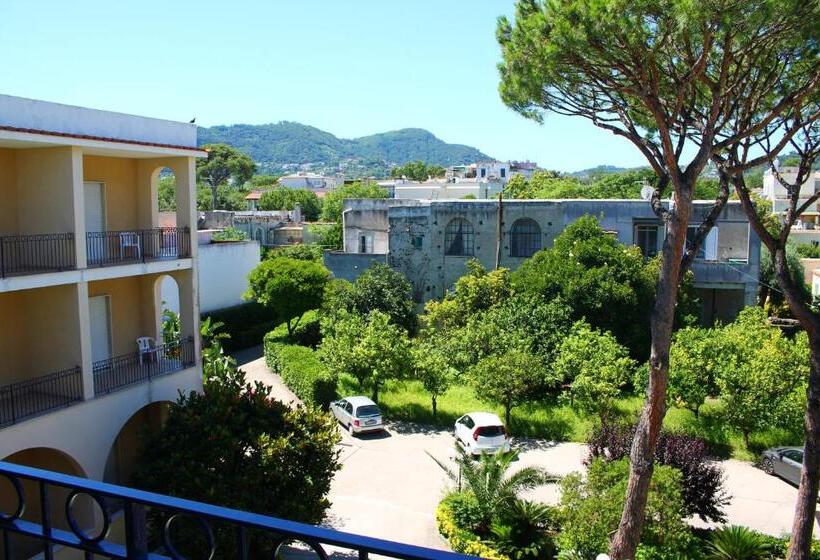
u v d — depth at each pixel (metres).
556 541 14.28
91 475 13.10
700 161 11.41
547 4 11.20
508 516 14.72
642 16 10.26
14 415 11.87
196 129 16.66
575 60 11.48
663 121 11.26
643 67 11.11
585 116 12.84
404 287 32.50
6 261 13.27
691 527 14.41
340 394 25.56
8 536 3.06
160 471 11.83
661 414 11.66
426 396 25.03
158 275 16.23
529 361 22.33
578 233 27.92
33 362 13.45
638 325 25.89
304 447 12.83
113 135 14.35
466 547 14.29
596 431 17.97
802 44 11.17
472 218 34.31
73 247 12.88
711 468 15.05
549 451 21.05
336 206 75.06
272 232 58.78
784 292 13.23
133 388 14.09
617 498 13.06
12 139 11.67
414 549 2.16
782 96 13.16
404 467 19.92
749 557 13.32
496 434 20.47
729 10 9.52
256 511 11.55
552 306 25.77
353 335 24.78
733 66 12.96
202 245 34.16
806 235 54.22
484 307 29.58
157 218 16.30
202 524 2.49
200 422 12.45
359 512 16.84
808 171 13.58
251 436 12.43
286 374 27.38
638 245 31.83
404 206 35.09
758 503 17.52
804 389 19.66
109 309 15.53
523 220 33.62
